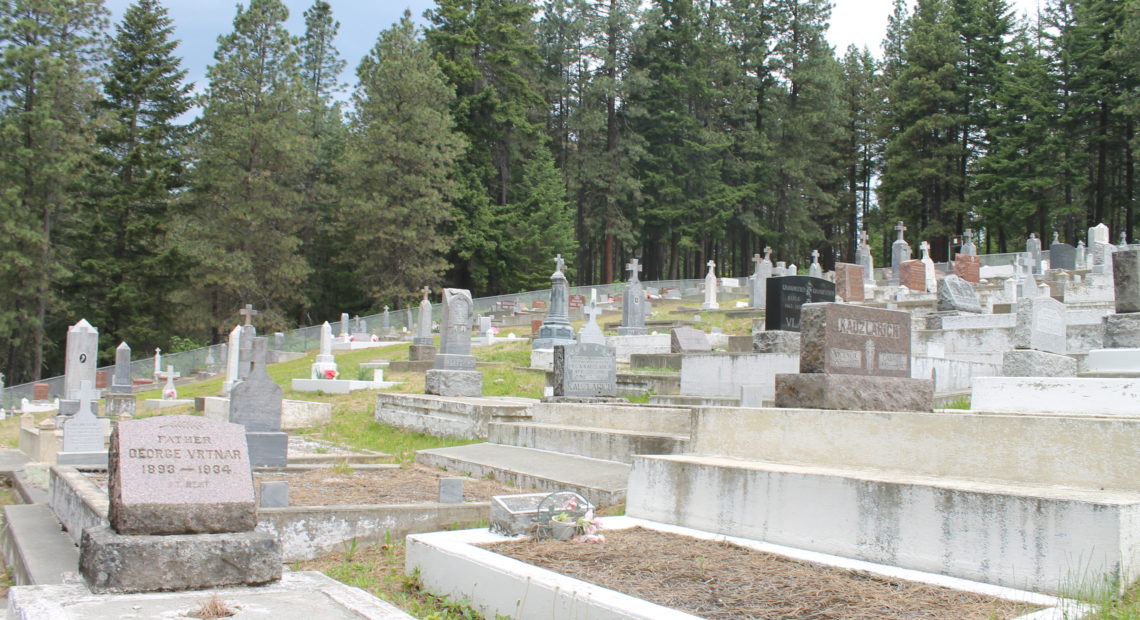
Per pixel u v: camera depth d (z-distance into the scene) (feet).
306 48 251.19
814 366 31.81
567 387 58.34
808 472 25.49
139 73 199.00
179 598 19.49
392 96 195.72
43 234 162.50
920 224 224.12
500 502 26.78
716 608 18.53
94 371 83.97
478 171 213.05
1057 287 99.86
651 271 266.57
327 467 46.39
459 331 71.72
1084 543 19.06
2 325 153.17
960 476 24.99
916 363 54.70
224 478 22.03
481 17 221.05
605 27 238.68
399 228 192.54
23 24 162.50
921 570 21.98
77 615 17.57
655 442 40.11
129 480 21.04
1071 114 194.29
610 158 233.96
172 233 173.78
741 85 240.12
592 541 25.23
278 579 21.56
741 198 232.12
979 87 213.87
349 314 224.33
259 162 185.16
